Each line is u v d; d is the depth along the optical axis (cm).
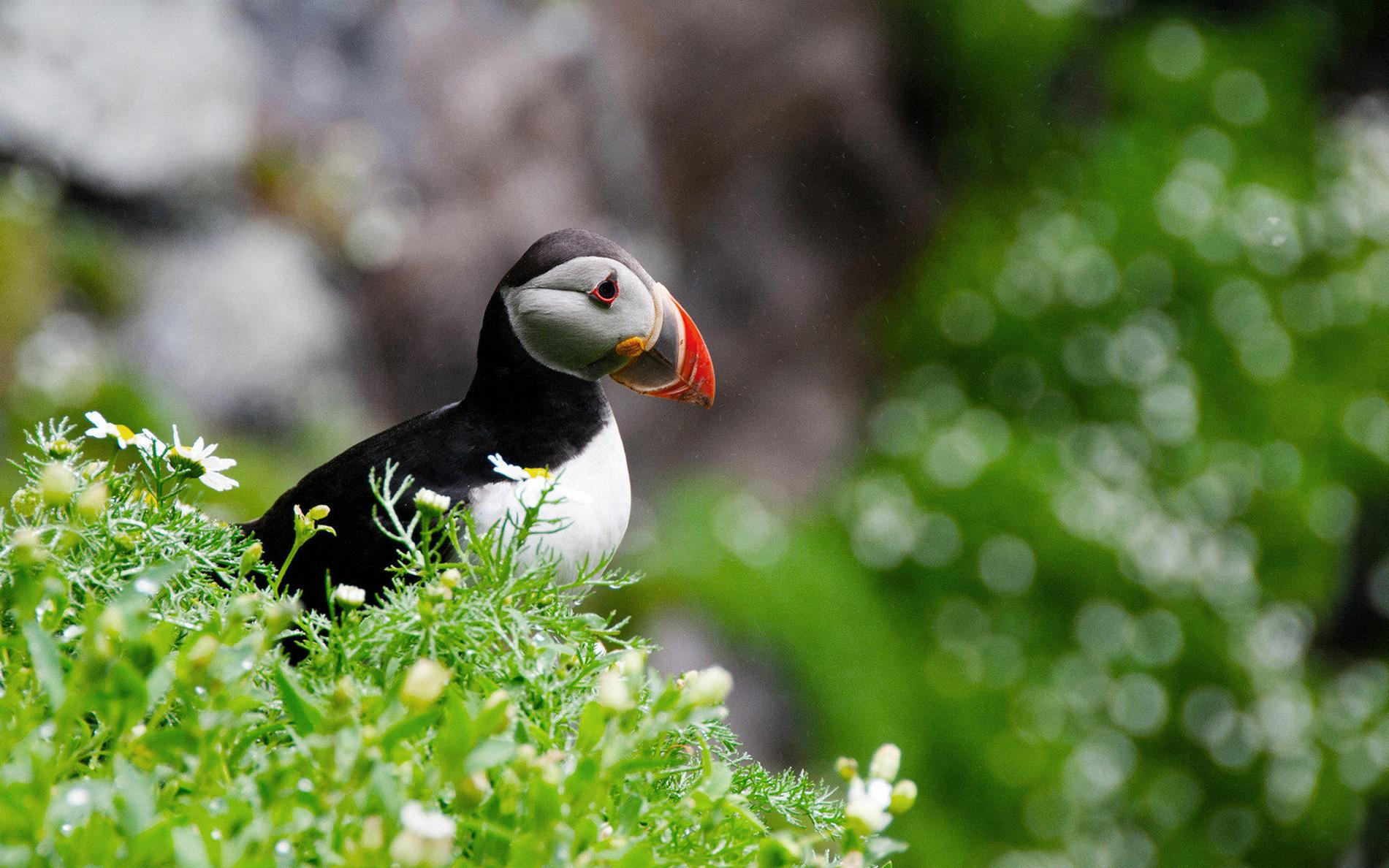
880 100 1540
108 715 203
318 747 199
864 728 1217
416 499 282
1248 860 1277
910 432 1412
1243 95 1519
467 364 1288
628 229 1430
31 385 1007
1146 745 1281
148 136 1130
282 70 1255
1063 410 1398
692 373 438
